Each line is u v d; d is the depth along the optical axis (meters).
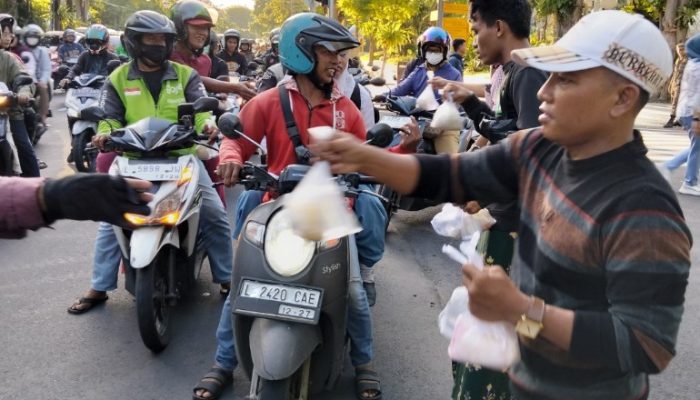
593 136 1.52
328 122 3.24
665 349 1.38
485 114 3.09
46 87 9.46
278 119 3.20
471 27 2.89
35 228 1.39
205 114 4.25
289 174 2.85
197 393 3.29
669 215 1.41
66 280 4.81
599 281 1.50
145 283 3.55
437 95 6.16
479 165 1.79
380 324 4.27
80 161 7.66
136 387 3.44
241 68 11.62
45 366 3.61
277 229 2.85
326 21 3.10
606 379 1.57
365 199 3.49
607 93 1.48
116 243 4.21
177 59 5.59
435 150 6.09
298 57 3.08
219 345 3.35
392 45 24.38
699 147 7.75
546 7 17.56
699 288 4.96
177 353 3.80
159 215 3.58
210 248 4.30
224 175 2.91
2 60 6.33
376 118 6.21
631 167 1.48
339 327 2.91
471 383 2.48
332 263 2.84
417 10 25.91
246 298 2.75
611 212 1.45
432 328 4.23
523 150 1.75
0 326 4.05
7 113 5.98
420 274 5.18
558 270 1.54
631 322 1.38
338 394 3.39
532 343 1.61
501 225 2.52
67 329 4.04
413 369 3.70
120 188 1.38
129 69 4.23
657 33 1.48
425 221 6.69
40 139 10.34
